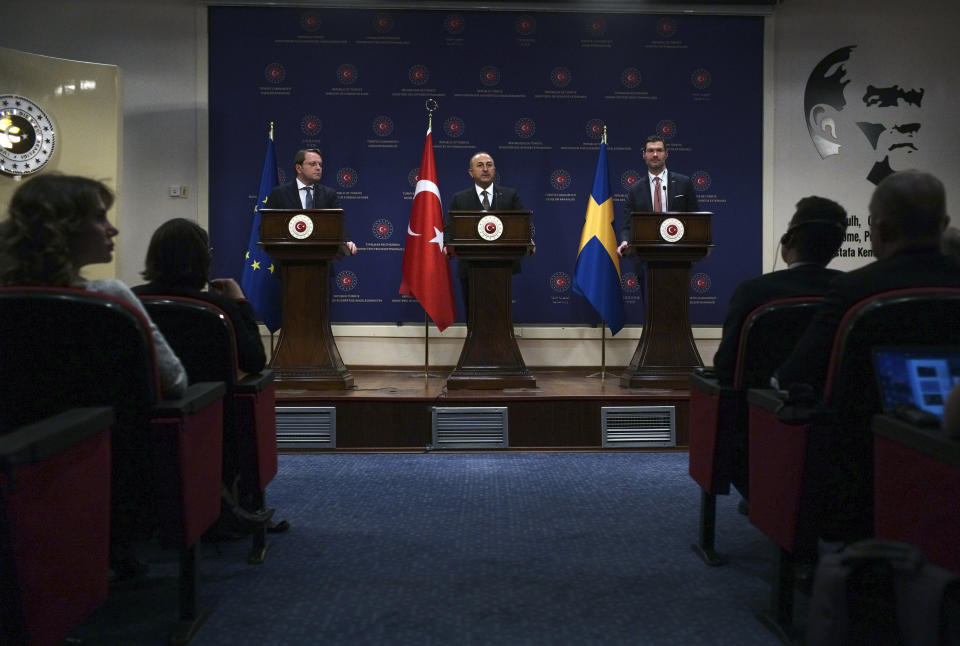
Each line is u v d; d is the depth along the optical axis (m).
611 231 5.78
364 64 6.56
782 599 2.09
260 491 2.66
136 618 2.21
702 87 6.61
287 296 4.93
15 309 1.69
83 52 6.51
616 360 6.62
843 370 1.74
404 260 5.52
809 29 6.65
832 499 1.91
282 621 2.19
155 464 1.92
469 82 6.57
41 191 1.82
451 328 6.61
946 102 6.69
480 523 3.16
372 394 4.72
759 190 6.66
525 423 4.63
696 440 2.77
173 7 6.52
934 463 1.42
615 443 4.63
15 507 1.36
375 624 2.17
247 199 6.57
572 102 6.59
